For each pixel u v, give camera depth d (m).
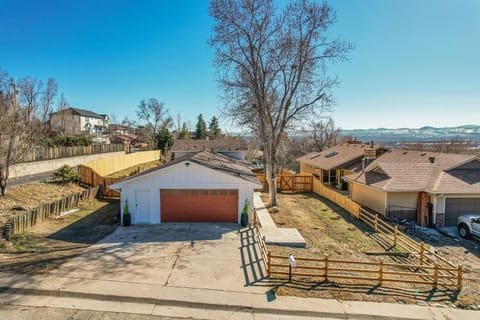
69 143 33.69
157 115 65.25
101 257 10.29
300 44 18.69
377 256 11.81
